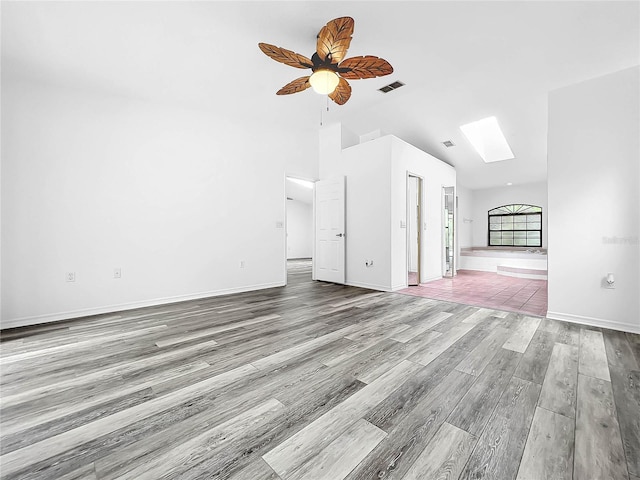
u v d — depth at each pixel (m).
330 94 2.81
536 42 2.68
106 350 2.15
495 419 1.32
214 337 2.41
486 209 8.44
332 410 1.40
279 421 1.32
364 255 4.66
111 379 1.72
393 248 4.36
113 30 2.35
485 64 3.08
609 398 1.47
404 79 3.34
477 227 8.59
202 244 3.97
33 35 2.34
